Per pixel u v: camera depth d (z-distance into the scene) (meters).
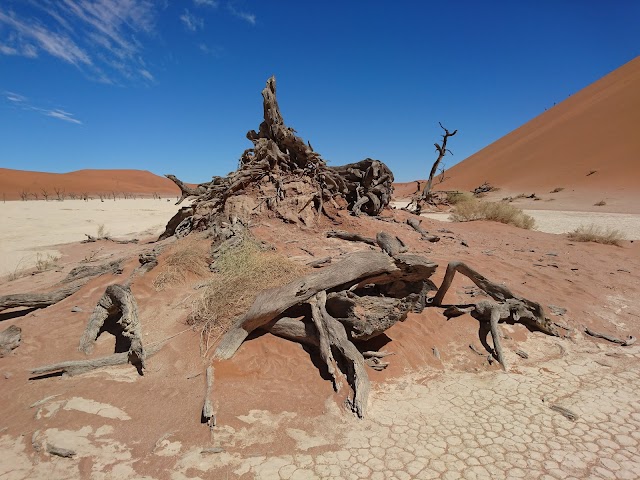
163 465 3.72
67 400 4.69
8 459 3.81
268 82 13.05
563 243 14.46
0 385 5.17
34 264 12.63
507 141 90.00
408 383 5.34
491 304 6.77
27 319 7.12
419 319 6.85
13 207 35.88
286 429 4.27
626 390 5.26
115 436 4.10
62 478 3.56
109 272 8.72
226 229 9.42
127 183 112.81
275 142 13.08
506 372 5.74
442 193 40.41
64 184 92.50
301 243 10.13
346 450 3.98
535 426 4.45
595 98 70.12
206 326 5.96
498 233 16.33
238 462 3.78
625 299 8.50
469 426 4.43
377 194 15.05
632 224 21.41
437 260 9.93
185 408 4.52
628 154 47.16
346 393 4.85
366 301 5.89
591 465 3.83
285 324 5.74
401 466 3.76
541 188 49.66
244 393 4.81
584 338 6.89
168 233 13.98
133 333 5.50
